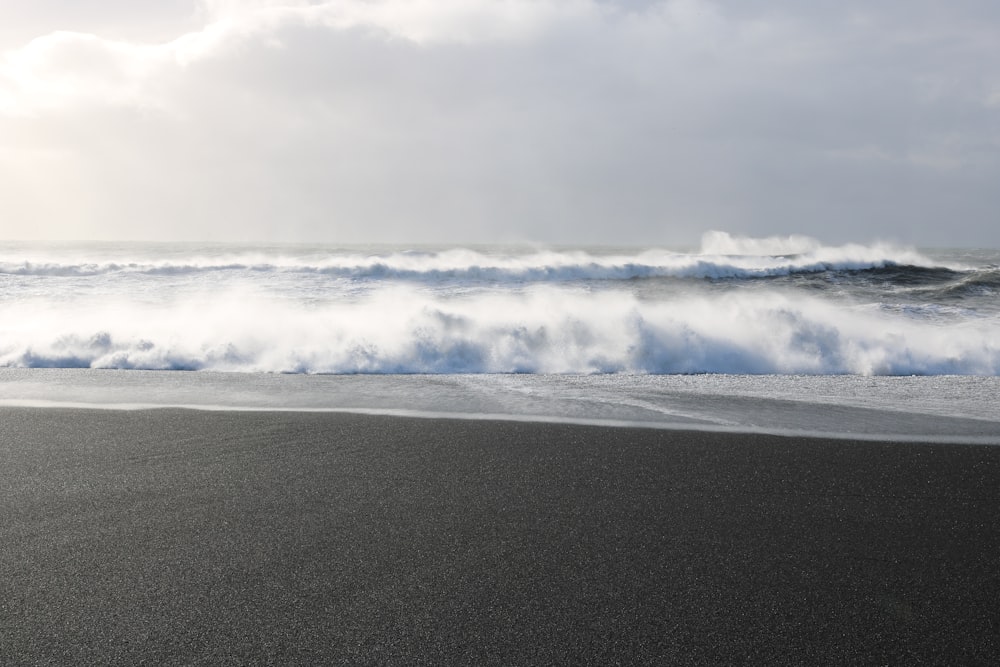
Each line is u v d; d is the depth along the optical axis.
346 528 3.42
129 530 3.39
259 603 2.70
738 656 2.39
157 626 2.53
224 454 4.66
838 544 3.31
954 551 3.26
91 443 4.90
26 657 2.34
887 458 4.71
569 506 3.75
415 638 2.46
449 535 3.34
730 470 4.41
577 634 2.50
